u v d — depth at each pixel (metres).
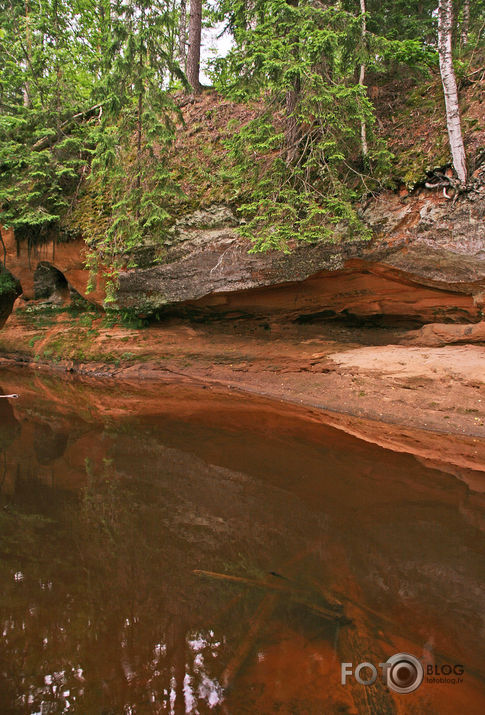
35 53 12.22
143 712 1.93
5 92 13.39
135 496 4.26
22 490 4.39
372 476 4.70
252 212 9.20
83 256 11.98
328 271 8.85
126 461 5.25
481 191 6.95
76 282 12.70
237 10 8.54
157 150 11.95
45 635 2.39
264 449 5.59
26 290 13.81
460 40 9.45
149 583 2.86
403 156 8.03
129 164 11.68
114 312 12.54
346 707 1.93
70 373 11.82
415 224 7.63
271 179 8.26
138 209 10.27
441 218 7.36
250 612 2.57
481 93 7.73
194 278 10.34
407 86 9.09
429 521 3.72
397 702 1.96
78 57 13.70
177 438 6.11
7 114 13.12
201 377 10.12
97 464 5.15
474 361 7.24
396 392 7.30
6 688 2.07
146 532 3.55
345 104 7.52
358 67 8.90
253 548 3.30
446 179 7.33
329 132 7.80
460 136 6.98
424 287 8.19
